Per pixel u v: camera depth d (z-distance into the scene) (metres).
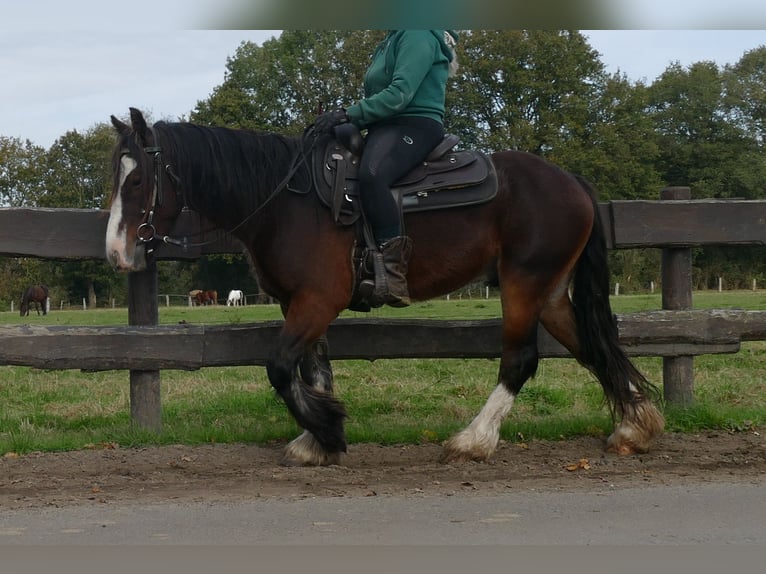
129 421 6.51
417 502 4.39
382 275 5.11
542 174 5.46
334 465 5.30
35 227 6.00
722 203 6.41
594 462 5.31
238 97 43.25
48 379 9.86
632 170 46.34
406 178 5.25
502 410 5.41
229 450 5.70
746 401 7.42
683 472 5.04
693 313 6.39
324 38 42.28
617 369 5.58
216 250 6.08
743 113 59.16
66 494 4.62
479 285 5.81
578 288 5.66
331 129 5.25
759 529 3.88
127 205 4.95
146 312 6.21
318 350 5.55
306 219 5.14
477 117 44.44
